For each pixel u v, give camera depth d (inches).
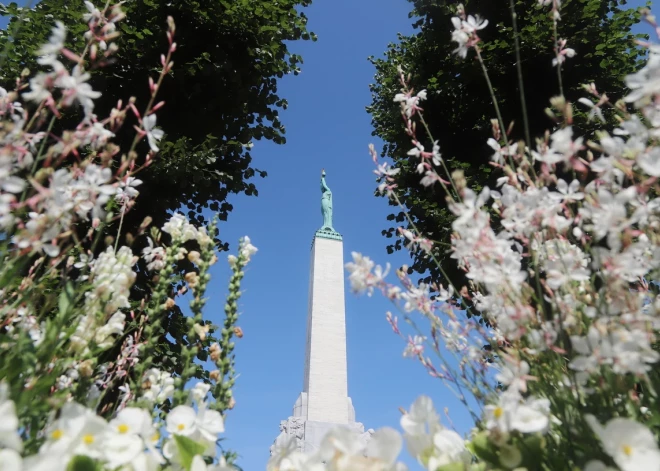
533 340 48.5
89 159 59.4
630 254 41.9
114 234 192.4
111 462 40.2
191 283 67.0
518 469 40.3
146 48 237.1
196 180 226.8
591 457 40.2
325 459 42.6
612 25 262.1
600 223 42.8
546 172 51.6
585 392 43.5
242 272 70.7
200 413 51.3
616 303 43.3
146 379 68.2
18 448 35.9
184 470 46.8
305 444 406.6
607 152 44.2
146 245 202.7
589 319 49.1
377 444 42.3
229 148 265.4
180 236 73.5
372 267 60.6
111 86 233.6
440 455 45.2
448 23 299.4
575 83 267.6
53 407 47.3
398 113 297.3
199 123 253.4
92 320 63.9
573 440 43.9
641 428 35.3
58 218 52.9
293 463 50.9
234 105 268.1
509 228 52.3
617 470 35.6
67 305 54.1
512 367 45.7
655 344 53.8
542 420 41.3
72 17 208.8
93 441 41.1
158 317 68.4
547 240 56.3
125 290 68.5
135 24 239.6
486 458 42.3
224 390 61.6
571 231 58.7
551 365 49.1
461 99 289.9
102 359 84.4
